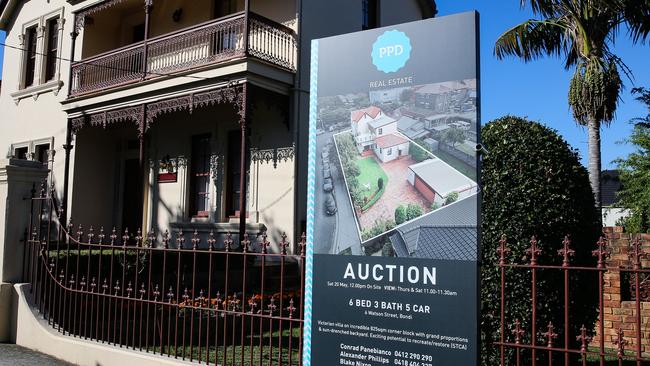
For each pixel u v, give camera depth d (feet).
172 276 28.96
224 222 43.32
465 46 12.96
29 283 24.38
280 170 39.96
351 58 14.64
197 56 43.68
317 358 14.34
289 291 31.35
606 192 71.36
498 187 16.16
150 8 42.78
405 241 13.37
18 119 57.36
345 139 14.51
